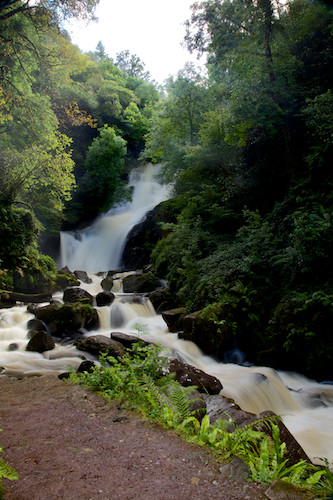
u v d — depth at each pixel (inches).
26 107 613.6
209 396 188.5
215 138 616.4
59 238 971.3
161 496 78.4
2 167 631.8
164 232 781.9
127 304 490.6
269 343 339.6
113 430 123.5
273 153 542.9
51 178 700.7
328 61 525.7
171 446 107.9
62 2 519.2
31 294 544.1
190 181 665.0
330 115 403.2
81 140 1284.4
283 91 507.5
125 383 172.6
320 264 345.1
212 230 545.3
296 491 77.9
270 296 366.6
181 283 496.1
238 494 79.3
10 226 604.4
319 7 558.3
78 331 413.4
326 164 412.5
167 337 381.7
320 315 310.3
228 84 807.7
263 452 94.0
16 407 158.1
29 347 333.1
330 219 341.1
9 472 81.0
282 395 261.0
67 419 137.8
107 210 1168.8
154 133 860.6
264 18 517.7
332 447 186.2
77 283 665.6
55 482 85.1
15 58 583.5
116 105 1432.1
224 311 359.3
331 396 268.8
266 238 409.7
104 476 88.4
